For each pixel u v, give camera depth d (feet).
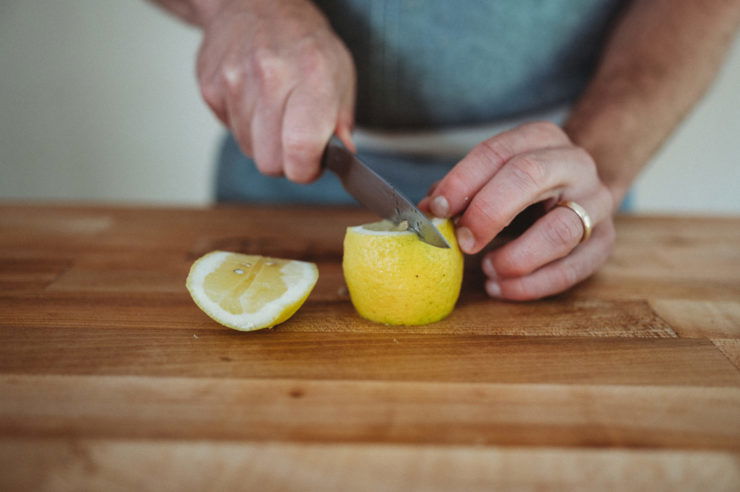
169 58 3.08
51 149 3.27
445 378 1.10
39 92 3.15
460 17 1.78
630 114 1.56
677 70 1.63
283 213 1.96
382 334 1.23
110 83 3.13
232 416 1.01
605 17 1.80
